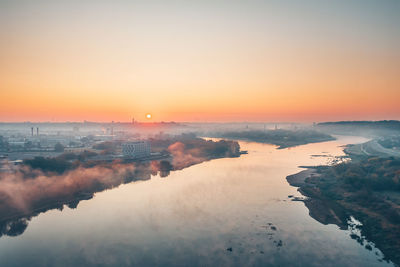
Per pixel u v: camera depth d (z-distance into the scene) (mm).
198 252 83562
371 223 102375
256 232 96750
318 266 75938
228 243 89062
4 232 100125
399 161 190500
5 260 80500
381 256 81125
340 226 101750
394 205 115625
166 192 147875
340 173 175750
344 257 80625
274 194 141125
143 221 107500
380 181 144750
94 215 115250
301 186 156750
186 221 106562
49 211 121562
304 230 98375
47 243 90938
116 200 135375
